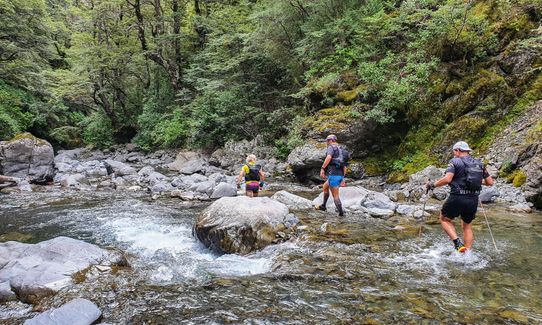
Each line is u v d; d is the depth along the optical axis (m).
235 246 6.00
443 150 11.26
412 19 12.89
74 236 7.14
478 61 11.77
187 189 12.27
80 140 32.41
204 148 21.80
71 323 3.38
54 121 30.39
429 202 9.01
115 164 18.70
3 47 21.14
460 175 5.27
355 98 13.46
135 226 7.86
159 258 5.80
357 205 8.40
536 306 3.75
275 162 17.05
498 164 9.88
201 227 6.45
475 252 5.43
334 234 6.42
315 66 16.14
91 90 27.39
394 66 12.97
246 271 5.07
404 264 4.98
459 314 3.59
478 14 12.11
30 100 27.03
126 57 25.03
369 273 4.68
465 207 5.23
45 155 15.07
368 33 14.09
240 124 20.36
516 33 11.33
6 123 21.61
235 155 18.58
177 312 3.73
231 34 21.28
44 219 8.53
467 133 11.02
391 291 4.14
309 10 17.78
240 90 20.17
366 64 13.27
